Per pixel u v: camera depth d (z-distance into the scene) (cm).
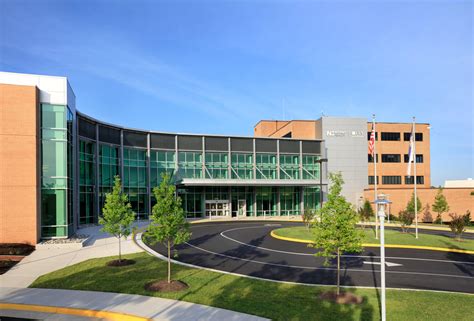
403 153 5456
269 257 1908
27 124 2158
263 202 4862
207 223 3950
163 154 4388
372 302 1100
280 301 1098
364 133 5197
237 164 4725
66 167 2334
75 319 989
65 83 2366
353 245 1170
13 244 2027
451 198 4500
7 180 2102
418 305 1071
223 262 1764
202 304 1069
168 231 1278
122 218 1725
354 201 5062
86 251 1989
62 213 2309
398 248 2248
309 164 5059
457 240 2520
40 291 1212
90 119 3422
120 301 1101
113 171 3881
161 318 959
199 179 4216
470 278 1493
